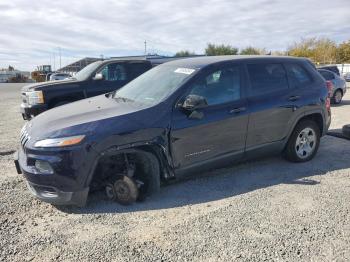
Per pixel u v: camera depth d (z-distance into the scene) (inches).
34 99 339.3
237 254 129.9
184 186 193.8
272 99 210.5
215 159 191.6
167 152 174.2
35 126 171.5
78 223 154.1
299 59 238.7
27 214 162.4
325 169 220.2
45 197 158.1
